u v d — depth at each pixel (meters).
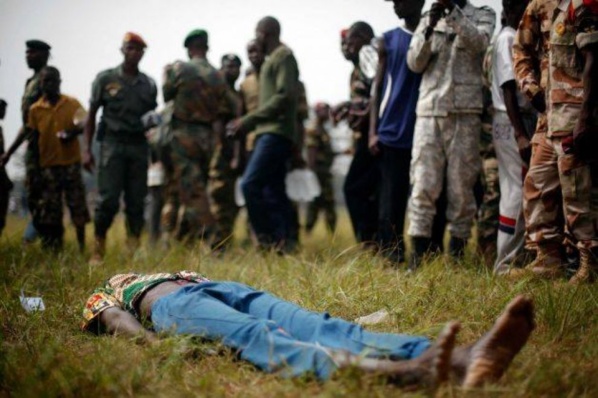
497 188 6.31
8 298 5.17
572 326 3.96
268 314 3.61
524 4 5.88
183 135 8.80
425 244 6.08
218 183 9.94
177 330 3.72
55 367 3.42
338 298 4.83
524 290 4.66
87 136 8.35
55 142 8.24
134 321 4.02
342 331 3.27
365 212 7.23
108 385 3.17
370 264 5.55
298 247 8.40
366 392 2.89
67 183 8.35
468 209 6.09
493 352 2.91
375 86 6.68
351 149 11.23
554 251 5.21
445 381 2.88
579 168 4.91
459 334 4.05
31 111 8.24
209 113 8.97
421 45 5.96
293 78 8.24
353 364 3.00
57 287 5.65
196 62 8.98
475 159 6.09
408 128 6.41
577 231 4.96
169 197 9.92
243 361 3.47
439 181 6.06
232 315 3.53
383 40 6.62
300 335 3.40
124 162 8.49
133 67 8.58
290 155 8.67
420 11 6.56
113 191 8.34
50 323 4.65
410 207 6.11
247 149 9.73
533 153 5.32
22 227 9.11
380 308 4.59
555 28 5.00
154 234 11.07
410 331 4.04
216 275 6.15
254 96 9.45
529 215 5.29
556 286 4.78
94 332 4.25
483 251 6.26
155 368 3.45
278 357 3.23
